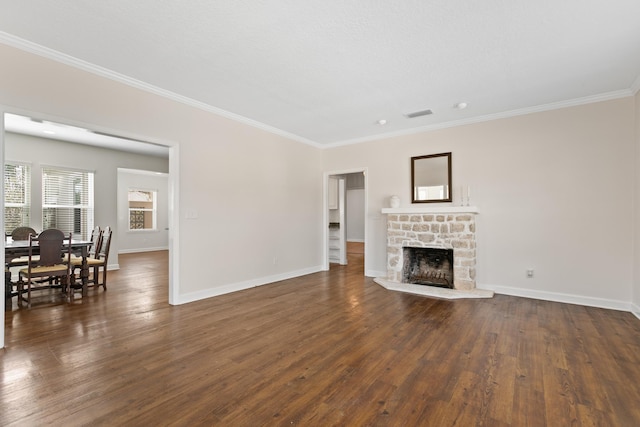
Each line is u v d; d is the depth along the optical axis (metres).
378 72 3.31
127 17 2.40
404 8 2.28
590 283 3.97
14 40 2.68
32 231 5.23
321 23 2.47
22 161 5.62
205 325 3.21
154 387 2.04
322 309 3.78
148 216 10.36
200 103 4.18
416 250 5.29
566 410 1.80
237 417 1.74
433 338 2.88
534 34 2.61
